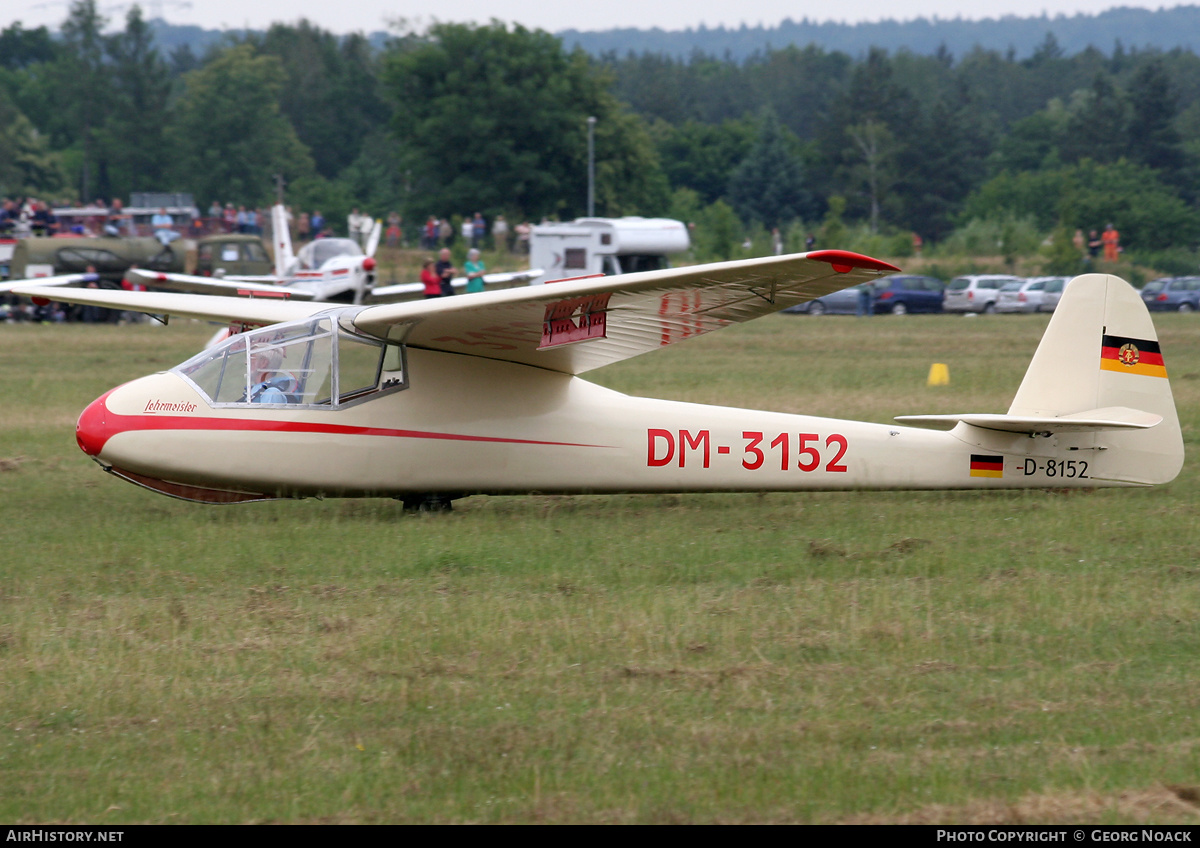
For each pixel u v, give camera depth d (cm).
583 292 3359
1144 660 2472
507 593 2936
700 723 2164
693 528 3728
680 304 3581
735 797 1898
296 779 1961
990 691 2306
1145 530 3644
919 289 16762
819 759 2016
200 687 2323
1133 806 1869
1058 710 2216
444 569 3164
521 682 2353
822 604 2823
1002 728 2141
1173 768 1988
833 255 3106
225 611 2773
